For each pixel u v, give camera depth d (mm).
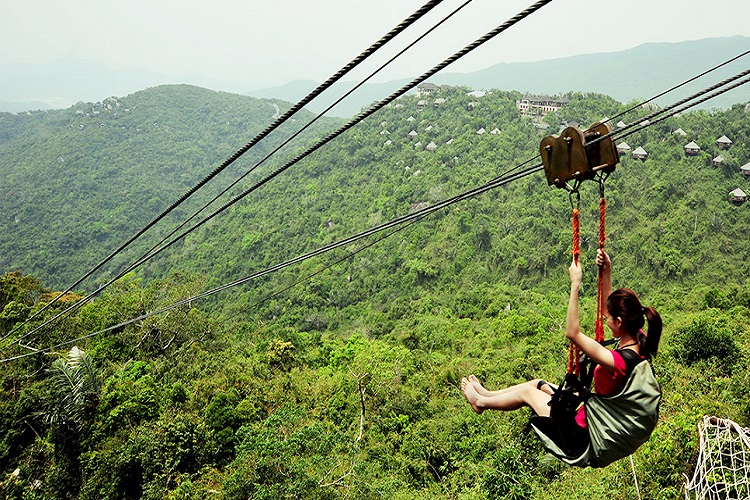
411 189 93000
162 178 158750
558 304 55875
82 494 21641
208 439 22375
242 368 31812
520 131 99625
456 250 76500
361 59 3912
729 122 81375
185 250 100812
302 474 16312
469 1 3963
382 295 75062
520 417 23125
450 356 41750
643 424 3641
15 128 191375
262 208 103688
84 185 141000
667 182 74062
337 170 109125
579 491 15469
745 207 69188
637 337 3938
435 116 115438
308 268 83500
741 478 10586
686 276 63062
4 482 25250
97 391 25312
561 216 74562
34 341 34094
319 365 37844
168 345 36094
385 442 25031
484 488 17719
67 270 112125
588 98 106438
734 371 21031
